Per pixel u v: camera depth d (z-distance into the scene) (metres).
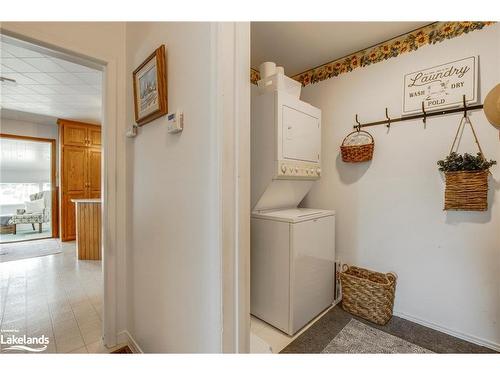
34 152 5.91
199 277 1.01
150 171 1.42
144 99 1.43
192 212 1.05
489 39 1.62
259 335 1.78
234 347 0.91
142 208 1.52
